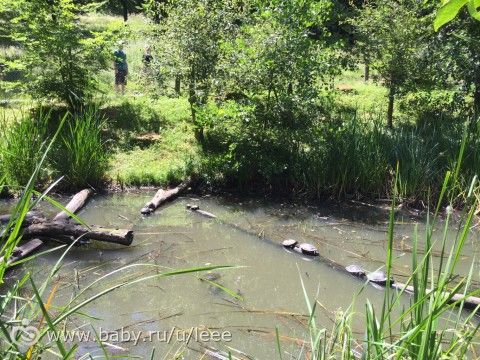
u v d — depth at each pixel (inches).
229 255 277.9
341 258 276.5
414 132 412.5
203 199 362.6
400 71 440.5
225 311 219.6
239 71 372.2
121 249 277.9
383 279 246.2
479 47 406.6
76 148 362.0
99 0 1153.4
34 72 439.2
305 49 372.8
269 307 223.8
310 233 309.7
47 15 445.1
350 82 621.6
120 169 384.8
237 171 373.7
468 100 515.5
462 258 273.4
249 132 382.0
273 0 378.9
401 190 353.1
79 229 278.4
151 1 435.2
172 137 433.7
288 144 379.9
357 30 464.4
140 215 330.3
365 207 354.3
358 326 206.4
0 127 389.4
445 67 428.8
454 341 105.3
